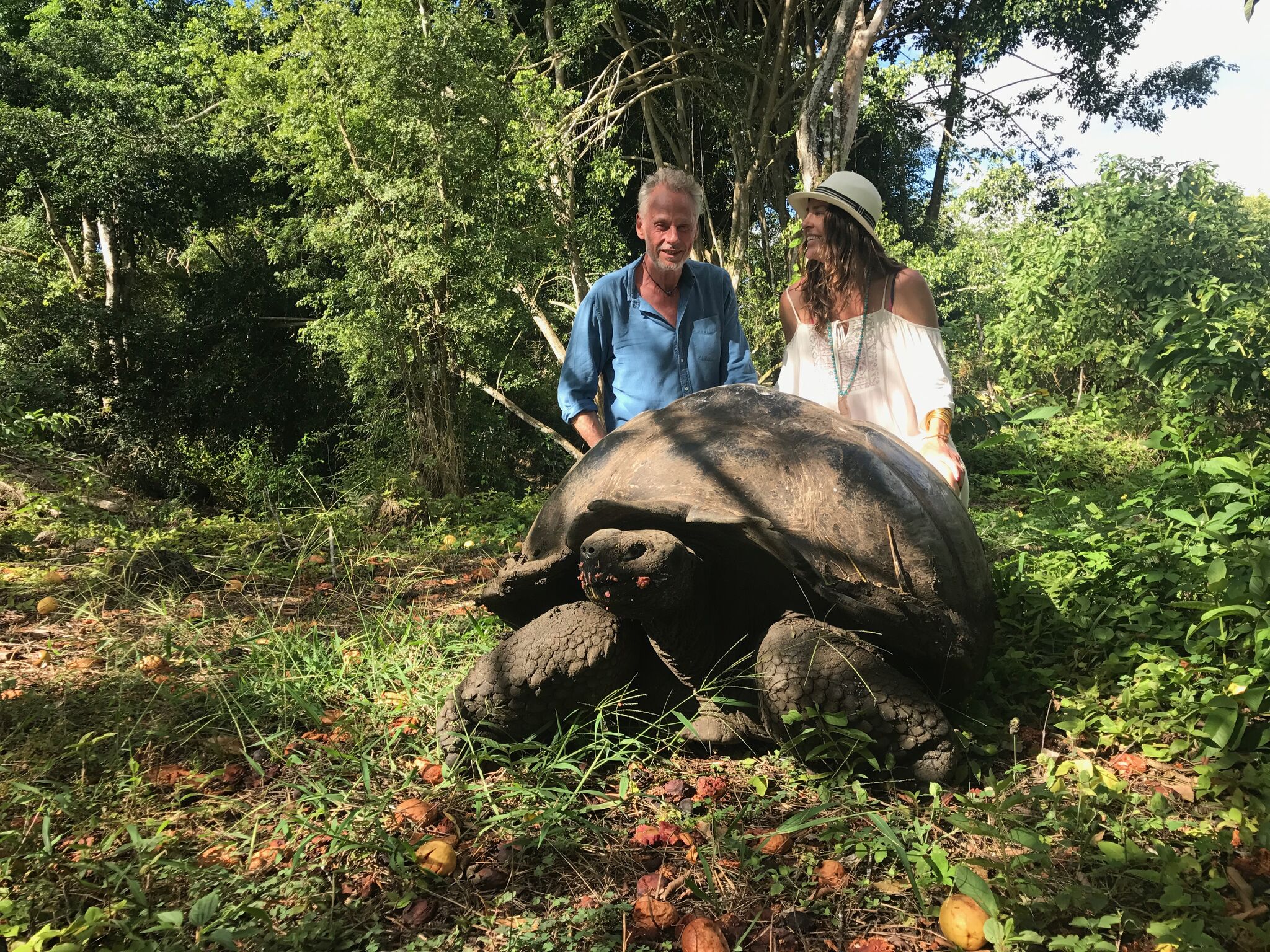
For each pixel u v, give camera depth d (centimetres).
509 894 167
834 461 215
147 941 148
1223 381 441
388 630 312
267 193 1488
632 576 195
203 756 225
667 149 1789
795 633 202
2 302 1294
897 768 198
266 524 582
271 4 984
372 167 918
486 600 243
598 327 334
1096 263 945
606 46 1720
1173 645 256
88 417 1429
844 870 169
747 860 171
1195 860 155
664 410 252
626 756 213
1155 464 738
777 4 1539
